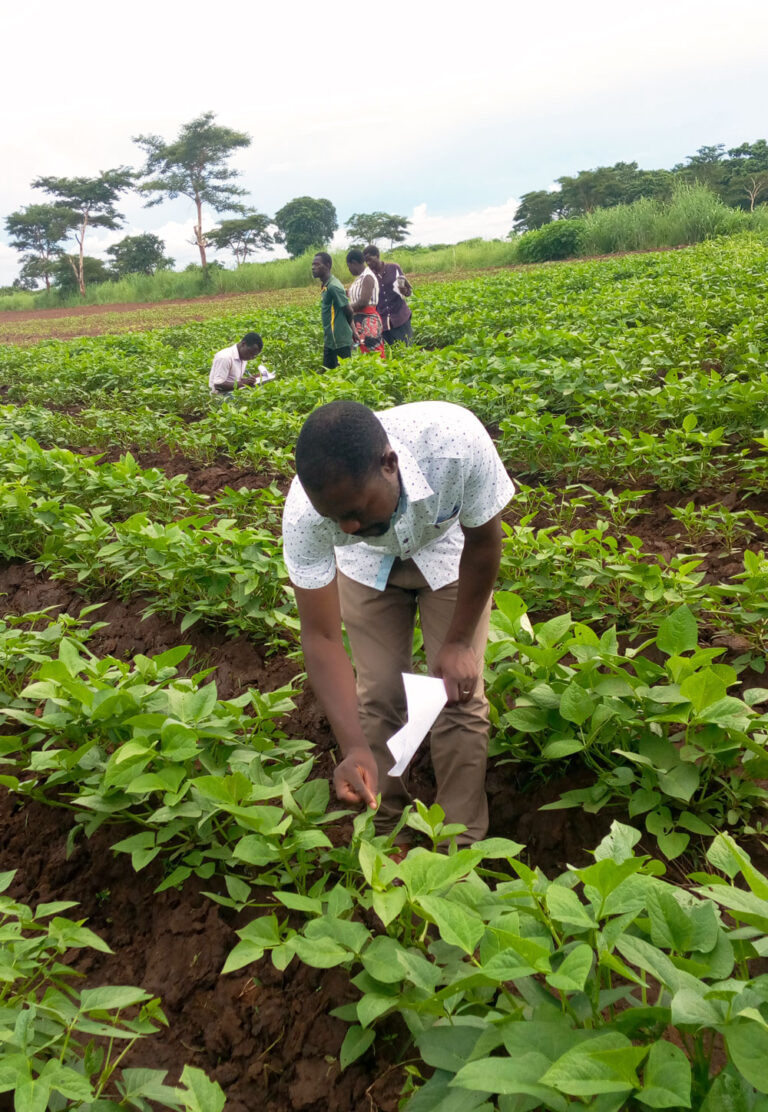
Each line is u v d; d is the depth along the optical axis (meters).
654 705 2.81
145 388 11.12
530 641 3.30
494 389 7.61
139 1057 2.27
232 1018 2.33
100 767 2.88
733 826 2.77
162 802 2.87
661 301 12.32
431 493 2.29
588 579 4.05
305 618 2.45
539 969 1.64
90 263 81.69
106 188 79.19
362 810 2.98
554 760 3.09
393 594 2.82
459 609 2.63
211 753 2.86
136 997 2.00
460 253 38.62
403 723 2.89
